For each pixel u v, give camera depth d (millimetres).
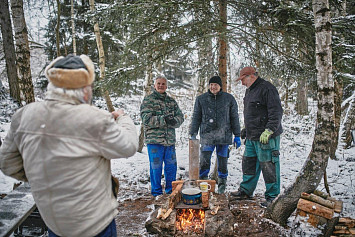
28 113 1448
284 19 4324
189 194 3209
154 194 4250
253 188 4043
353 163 5762
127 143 1520
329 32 2988
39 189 1431
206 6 4469
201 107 4352
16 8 5707
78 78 1418
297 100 11477
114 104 12969
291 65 5211
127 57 5070
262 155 3643
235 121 4312
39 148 1388
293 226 3002
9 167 1582
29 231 2941
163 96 4246
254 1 4488
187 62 6387
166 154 4262
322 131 3012
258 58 5348
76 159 1394
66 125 1391
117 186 1764
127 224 3373
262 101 3635
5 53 10898
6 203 2539
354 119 7016
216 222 2859
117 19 4711
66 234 1478
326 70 2977
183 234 2889
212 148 4332
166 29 4594
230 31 4457
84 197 1425
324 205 2949
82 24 11203
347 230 2803
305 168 3104
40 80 11844
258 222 3189
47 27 11555
